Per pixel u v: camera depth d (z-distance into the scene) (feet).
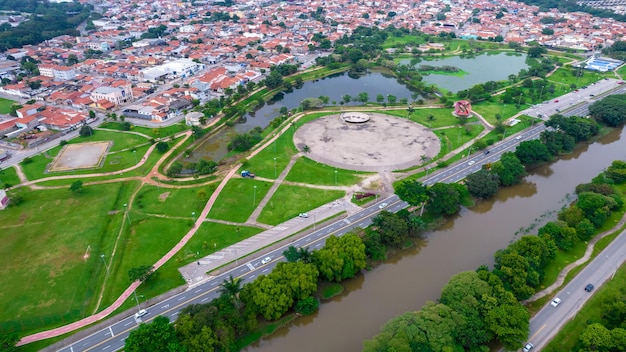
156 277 576.61
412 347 435.94
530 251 561.84
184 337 450.30
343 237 593.42
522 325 451.53
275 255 616.80
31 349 472.44
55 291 554.05
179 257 614.34
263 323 508.12
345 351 483.92
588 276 563.07
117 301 538.88
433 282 583.58
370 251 605.31
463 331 455.63
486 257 631.56
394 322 465.06
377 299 555.69
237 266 596.29
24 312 520.83
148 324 457.68
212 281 570.05
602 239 636.48
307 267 534.37
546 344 466.29
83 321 509.35
